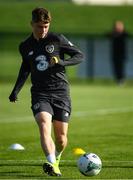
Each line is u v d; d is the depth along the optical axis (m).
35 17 24.45
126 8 129.12
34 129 42.69
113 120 47.28
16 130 42.16
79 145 35.16
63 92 25.48
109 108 55.88
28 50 25.64
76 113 52.00
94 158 24.91
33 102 25.31
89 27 120.81
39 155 31.66
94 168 24.78
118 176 25.48
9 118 48.91
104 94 70.25
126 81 86.19
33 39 25.64
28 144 35.69
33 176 25.42
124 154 31.94
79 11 127.19
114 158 30.62
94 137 38.47
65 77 25.69
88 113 51.97
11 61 96.06
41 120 24.39
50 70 25.34
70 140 37.16
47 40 25.42
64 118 25.45
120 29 85.12
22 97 65.56
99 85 84.00
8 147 34.47
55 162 24.22
